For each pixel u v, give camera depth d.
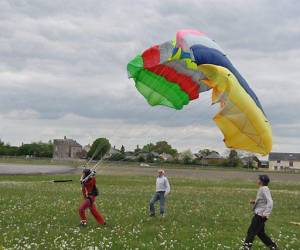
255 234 17.12
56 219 23.27
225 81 18.50
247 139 18.30
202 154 132.75
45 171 75.00
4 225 21.17
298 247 18.45
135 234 19.70
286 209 31.66
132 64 21.73
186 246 17.66
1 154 166.25
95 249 16.34
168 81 22.16
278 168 192.88
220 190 46.53
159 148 118.19
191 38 19.64
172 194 39.53
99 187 45.59
